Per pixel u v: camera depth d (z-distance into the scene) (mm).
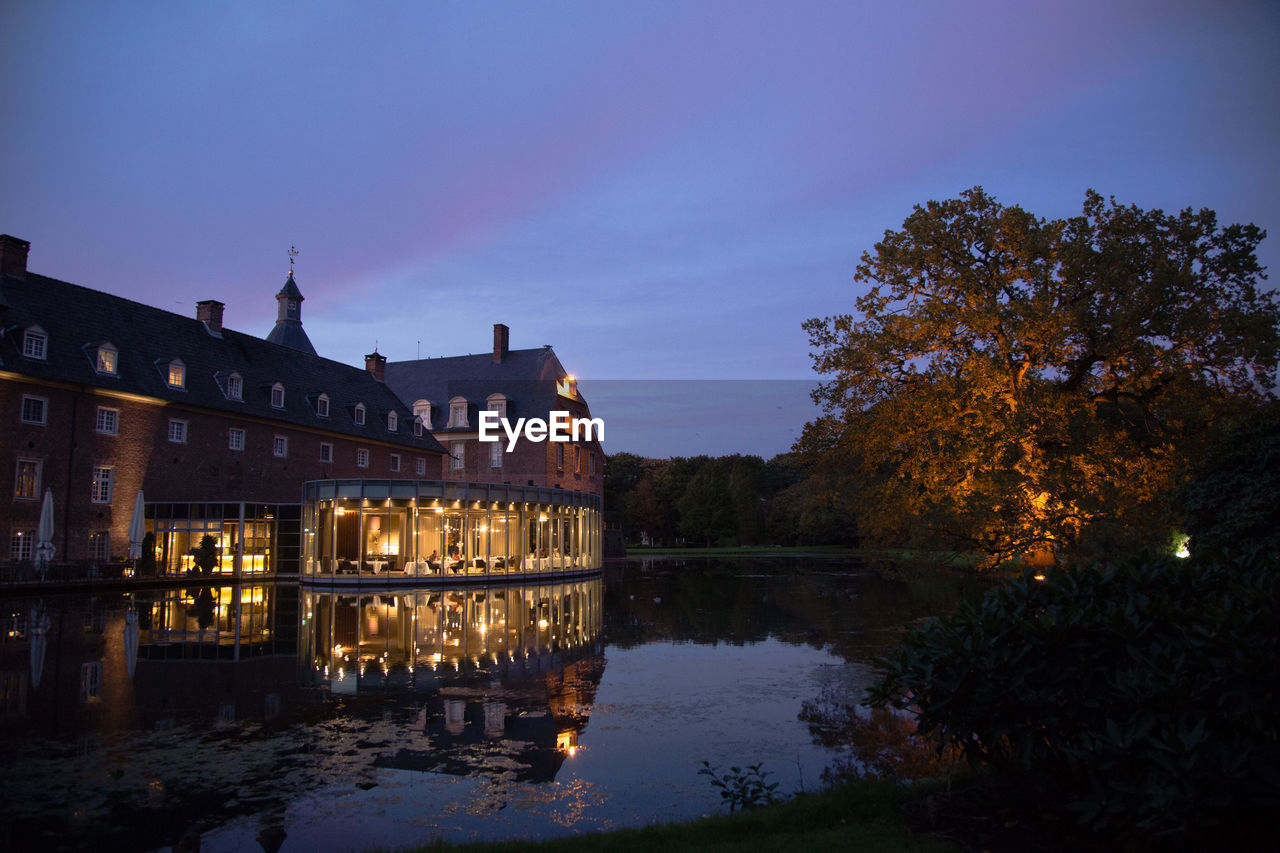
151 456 36938
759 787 6711
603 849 5176
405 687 11641
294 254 59938
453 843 5707
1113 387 22391
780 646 15828
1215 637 4516
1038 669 5098
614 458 90875
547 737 8961
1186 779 4016
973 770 5555
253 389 43938
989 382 19875
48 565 29344
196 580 34000
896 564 24938
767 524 83875
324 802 6863
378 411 54562
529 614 21422
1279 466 13445
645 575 40500
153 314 40594
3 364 30859
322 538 33406
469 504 32125
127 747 8477
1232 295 20516
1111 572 5949
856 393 24281
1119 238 21203
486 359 63438
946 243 22766
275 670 12930
